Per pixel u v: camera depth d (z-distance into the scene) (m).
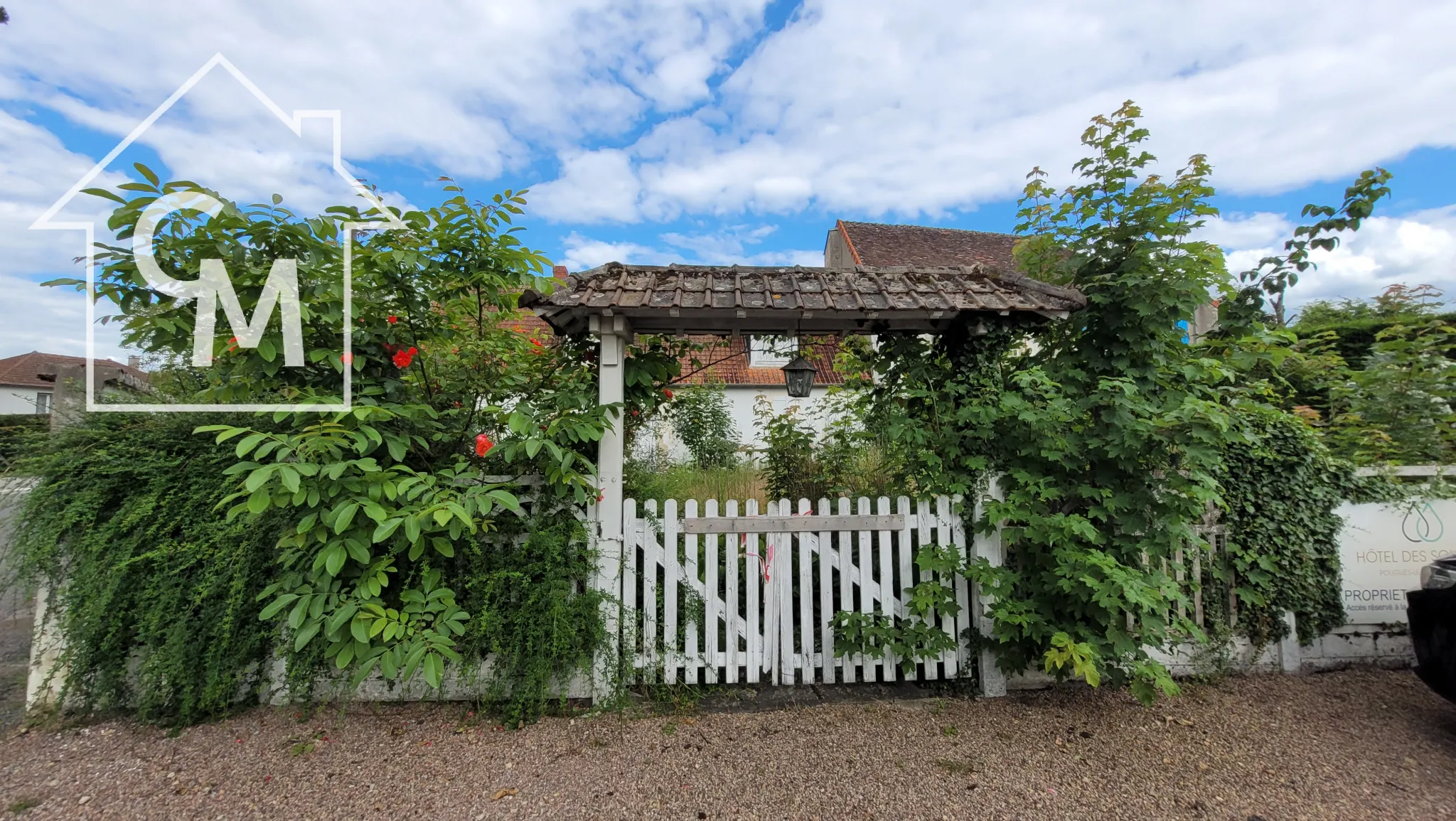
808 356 4.97
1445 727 3.26
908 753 3.03
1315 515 4.02
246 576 3.17
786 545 3.76
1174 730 3.26
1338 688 3.75
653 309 3.43
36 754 2.98
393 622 2.86
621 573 3.61
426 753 3.02
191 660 3.15
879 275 4.23
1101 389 3.46
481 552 3.37
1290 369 5.47
